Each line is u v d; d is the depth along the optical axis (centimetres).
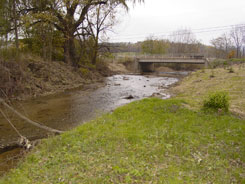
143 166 504
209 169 491
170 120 820
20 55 1798
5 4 1595
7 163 612
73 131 775
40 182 453
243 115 874
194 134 688
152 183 434
